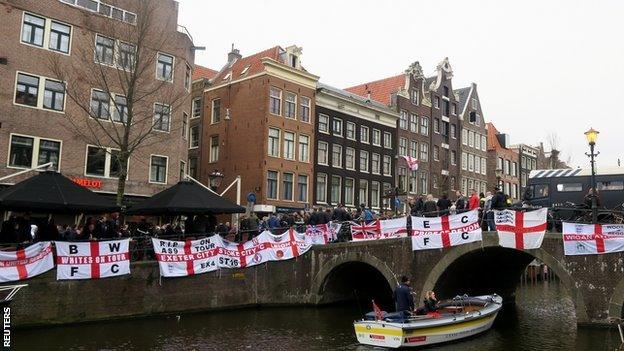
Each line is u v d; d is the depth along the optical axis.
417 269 18.64
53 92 23.31
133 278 17.33
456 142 48.41
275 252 21.06
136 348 13.46
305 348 13.99
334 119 36.50
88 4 24.70
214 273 19.52
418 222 18.42
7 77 22.06
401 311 15.02
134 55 20.53
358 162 37.72
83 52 21.81
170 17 26.20
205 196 19.00
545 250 16.39
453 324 15.07
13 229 15.71
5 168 21.73
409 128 42.84
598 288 15.48
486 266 22.91
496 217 17.09
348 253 20.56
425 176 44.03
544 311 22.14
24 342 13.64
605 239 15.46
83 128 23.86
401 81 43.94
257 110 32.66
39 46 23.02
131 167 25.22
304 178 34.09
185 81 27.95
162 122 23.44
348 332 16.27
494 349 14.31
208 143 35.78
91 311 16.31
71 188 16.31
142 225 19.67
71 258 15.95
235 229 22.66
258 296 20.81
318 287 21.36
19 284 14.87
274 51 34.50
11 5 22.27
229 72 36.38
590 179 22.84
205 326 16.62
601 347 13.62
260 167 31.86
